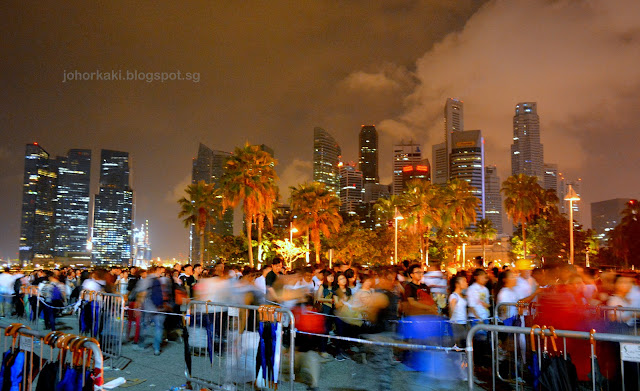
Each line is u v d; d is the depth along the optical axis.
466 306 8.91
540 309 7.88
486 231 99.06
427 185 58.41
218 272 10.92
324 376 8.28
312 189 52.22
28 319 16.11
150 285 10.98
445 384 7.81
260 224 47.38
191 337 7.77
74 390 3.92
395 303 8.83
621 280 8.73
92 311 10.60
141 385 7.64
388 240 65.50
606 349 5.27
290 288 9.52
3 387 4.48
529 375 7.79
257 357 7.15
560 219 67.31
